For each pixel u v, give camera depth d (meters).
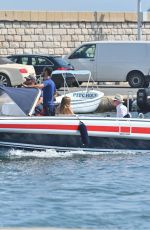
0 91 39.28
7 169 35.81
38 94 39.78
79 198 29.28
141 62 75.88
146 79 76.00
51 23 91.25
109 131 39.44
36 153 39.03
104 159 38.66
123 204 28.12
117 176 34.28
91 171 35.47
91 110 59.94
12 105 39.12
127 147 40.00
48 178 33.75
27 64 73.44
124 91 70.94
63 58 76.19
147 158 39.12
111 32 93.94
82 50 76.56
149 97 61.03
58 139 38.97
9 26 89.56
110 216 26.00
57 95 54.31
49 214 26.27
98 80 76.50
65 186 31.84
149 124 40.00
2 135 38.44
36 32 90.75
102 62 76.06
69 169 35.91
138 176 34.28
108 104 62.09
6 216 25.83
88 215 26.14
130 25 94.56
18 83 65.94
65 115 39.78
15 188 31.41
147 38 95.56
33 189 31.19
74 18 92.12
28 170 35.62
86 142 39.19
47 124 38.62
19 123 38.38
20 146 38.75
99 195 29.94
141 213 26.48
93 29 93.19
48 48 91.31
